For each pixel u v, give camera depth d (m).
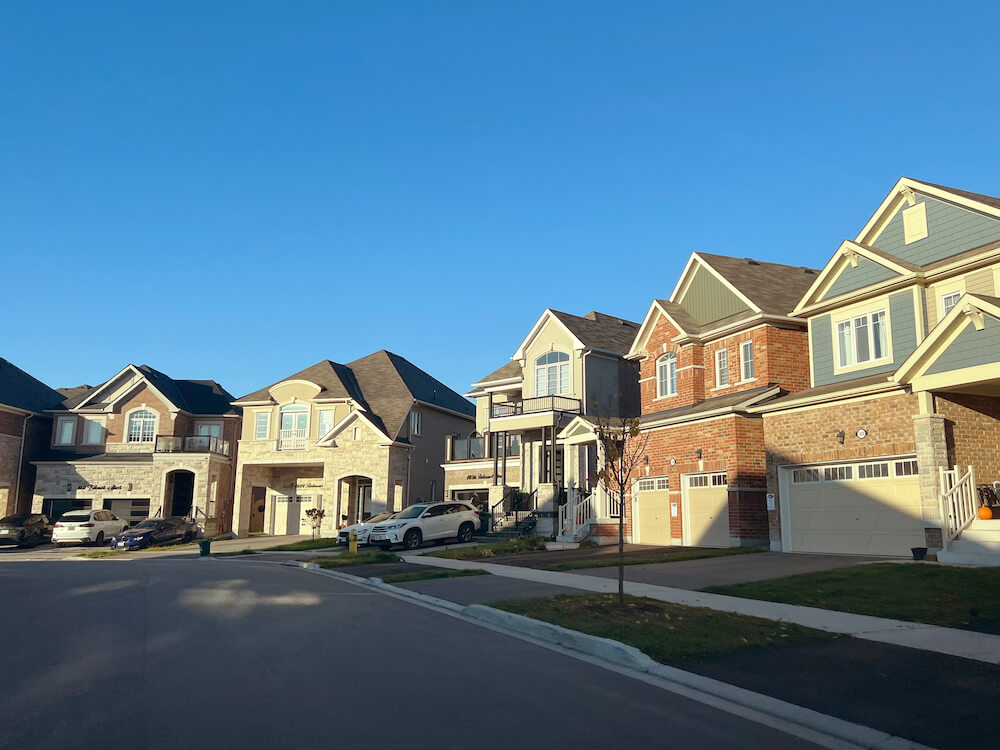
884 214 21.25
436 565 21.83
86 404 46.34
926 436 16.55
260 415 44.16
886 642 9.44
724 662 8.84
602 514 28.02
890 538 18.16
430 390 47.25
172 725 6.15
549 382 35.31
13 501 43.62
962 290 18.80
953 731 6.29
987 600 11.57
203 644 9.55
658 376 28.41
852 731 6.43
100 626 10.89
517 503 34.25
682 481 24.81
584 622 11.03
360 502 41.91
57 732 5.96
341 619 11.96
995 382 15.68
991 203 19.11
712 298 26.88
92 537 37.78
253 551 31.89
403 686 7.57
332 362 46.16
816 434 20.00
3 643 9.60
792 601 12.65
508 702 7.10
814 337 22.55
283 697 7.02
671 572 17.36
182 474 46.00
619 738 6.15
